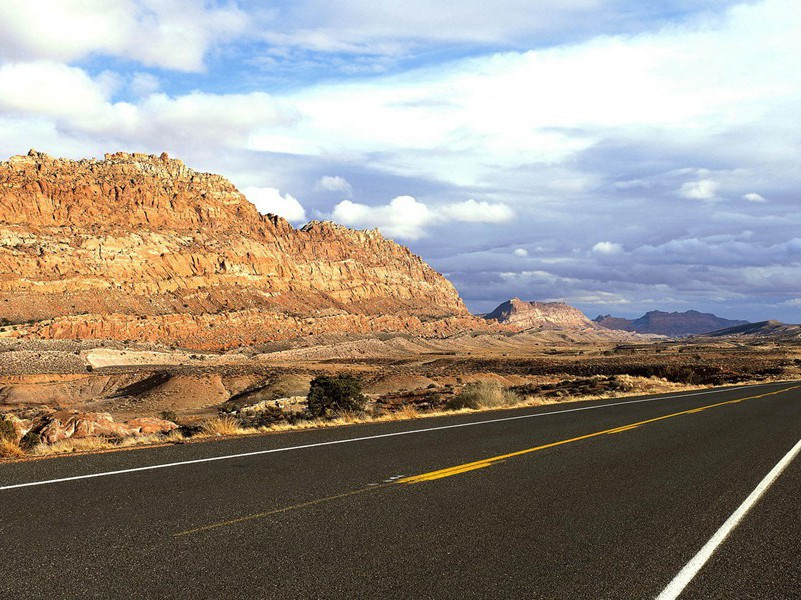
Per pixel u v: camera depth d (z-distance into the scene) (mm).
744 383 47812
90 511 6566
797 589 4762
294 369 125562
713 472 9523
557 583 4754
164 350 173375
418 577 4809
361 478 8531
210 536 5766
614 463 10156
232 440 12266
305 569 4949
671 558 5406
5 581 4633
